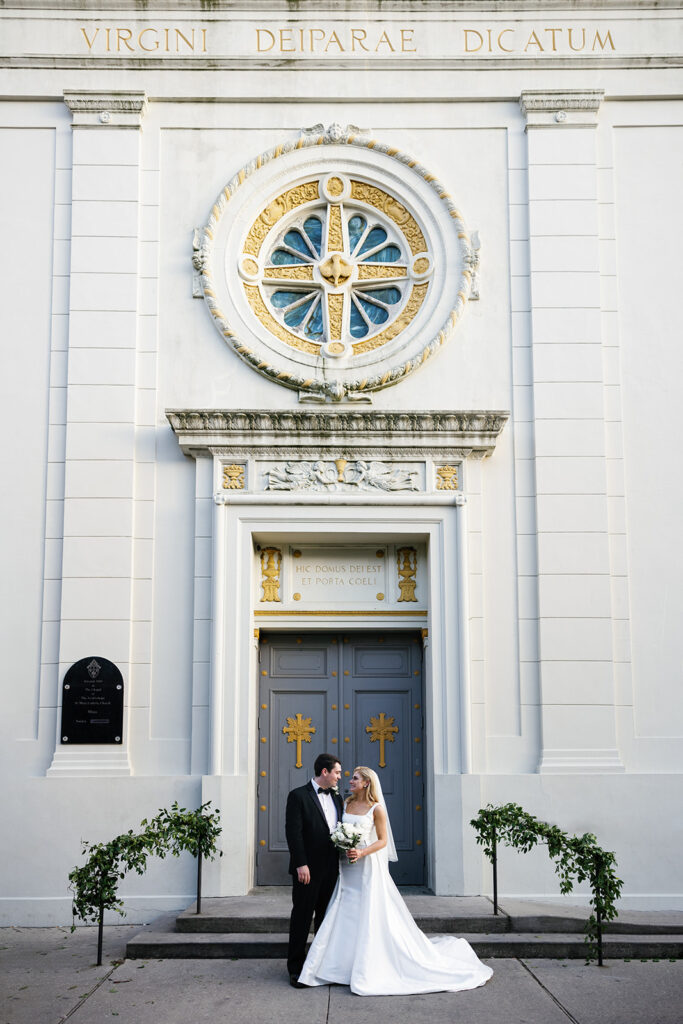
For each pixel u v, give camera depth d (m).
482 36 12.80
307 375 12.16
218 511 11.76
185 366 12.20
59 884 11.15
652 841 11.31
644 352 12.31
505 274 12.45
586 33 12.82
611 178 12.65
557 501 11.96
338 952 8.84
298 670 12.48
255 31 12.77
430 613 11.77
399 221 12.63
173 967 9.40
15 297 12.28
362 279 12.58
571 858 10.10
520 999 8.48
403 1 12.80
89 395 12.06
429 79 12.72
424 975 8.68
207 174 12.61
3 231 12.40
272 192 12.59
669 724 11.62
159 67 12.67
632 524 11.98
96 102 12.53
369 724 12.38
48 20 12.70
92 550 11.77
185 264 12.42
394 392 12.20
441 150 12.70
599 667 11.66
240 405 12.15
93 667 11.54
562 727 11.54
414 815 12.20
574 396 12.17
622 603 11.83
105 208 12.41
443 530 11.85
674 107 12.77
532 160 12.59
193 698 11.52
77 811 11.27
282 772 12.27
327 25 12.78
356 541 12.12
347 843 8.71
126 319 12.21
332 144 12.63
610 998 8.51
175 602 11.74
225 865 11.19
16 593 11.76
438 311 12.33
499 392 12.23
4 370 12.14
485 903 10.80
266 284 12.57
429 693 11.84
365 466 11.95
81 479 11.91
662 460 12.12
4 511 11.90
